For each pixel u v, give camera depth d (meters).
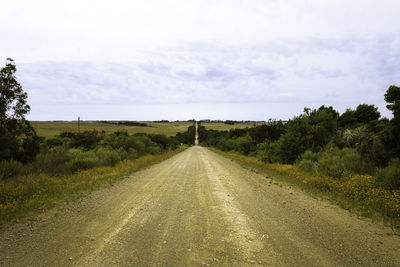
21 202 6.70
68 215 5.85
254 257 3.73
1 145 10.79
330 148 14.98
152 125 158.38
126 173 14.06
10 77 11.28
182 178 12.86
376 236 4.66
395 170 8.23
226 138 56.78
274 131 30.22
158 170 16.58
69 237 4.43
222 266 3.43
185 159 28.47
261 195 8.60
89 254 3.72
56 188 8.41
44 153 13.51
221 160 26.94
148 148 34.56
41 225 5.09
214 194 8.78
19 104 11.56
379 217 5.85
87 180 10.60
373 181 8.50
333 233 4.82
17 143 11.57
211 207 6.91
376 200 6.84
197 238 4.51
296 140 18.39
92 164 14.72
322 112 20.22
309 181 10.77
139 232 4.77
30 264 3.38
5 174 9.37
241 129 54.34
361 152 11.89
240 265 3.46
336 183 9.39
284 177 12.91
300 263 3.54
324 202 7.50
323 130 18.14
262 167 18.58
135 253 3.79
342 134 17.22
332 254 3.86
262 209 6.70
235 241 4.39
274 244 4.26
